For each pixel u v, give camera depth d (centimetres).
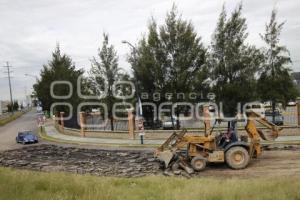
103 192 974
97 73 3744
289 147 2316
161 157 1853
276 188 1039
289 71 3009
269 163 1884
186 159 1902
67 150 2877
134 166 1964
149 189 1167
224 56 3045
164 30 3183
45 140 3878
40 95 5731
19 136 3766
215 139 1877
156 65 3138
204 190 1030
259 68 3023
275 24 3000
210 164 1975
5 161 2375
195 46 3159
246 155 1820
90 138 3656
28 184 1074
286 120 3275
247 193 981
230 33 3053
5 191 919
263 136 1936
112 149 2820
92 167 1983
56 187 1070
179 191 1073
